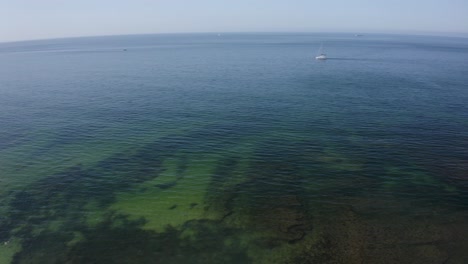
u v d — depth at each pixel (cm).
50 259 2239
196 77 9612
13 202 2984
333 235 2423
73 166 3719
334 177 3366
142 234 2491
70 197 3066
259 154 3969
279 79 9031
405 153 3909
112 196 3073
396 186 3152
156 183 3309
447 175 3347
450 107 5850
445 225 2519
